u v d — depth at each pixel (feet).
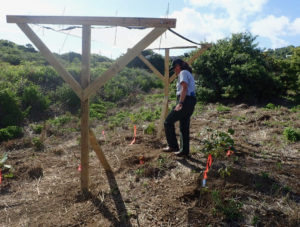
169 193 10.60
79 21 9.48
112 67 9.66
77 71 39.14
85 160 10.73
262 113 26.61
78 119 26.21
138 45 9.32
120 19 9.20
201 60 38.88
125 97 39.96
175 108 12.90
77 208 9.96
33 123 24.49
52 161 15.14
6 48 72.95
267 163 13.24
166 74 18.30
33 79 33.68
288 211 9.17
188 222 8.82
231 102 35.81
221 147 13.47
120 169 13.32
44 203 10.46
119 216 9.36
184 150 13.84
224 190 10.39
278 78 37.06
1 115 23.85
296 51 37.60
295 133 17.07
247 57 37.27
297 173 11.97
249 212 9.22
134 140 17.93
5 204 10.46
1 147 17.56
